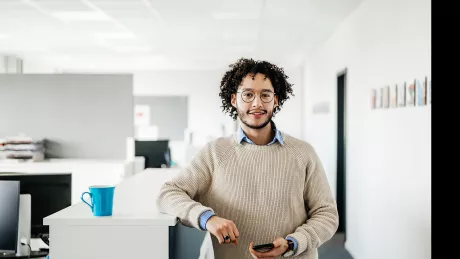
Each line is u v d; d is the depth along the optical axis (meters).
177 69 10.14
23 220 2.03
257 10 4.68
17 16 5.07
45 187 2.12
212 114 10.16
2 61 8.21
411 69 2.85
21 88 5.01
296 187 1.48
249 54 8.03
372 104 3.79
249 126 1.48
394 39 3.21
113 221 1.37
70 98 5.01
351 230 4.64
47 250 2.09
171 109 10.19
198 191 1.55
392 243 3.25
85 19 5.24
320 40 6.36
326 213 1.49
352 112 4.60
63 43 6.95
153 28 5.76
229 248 1.48
